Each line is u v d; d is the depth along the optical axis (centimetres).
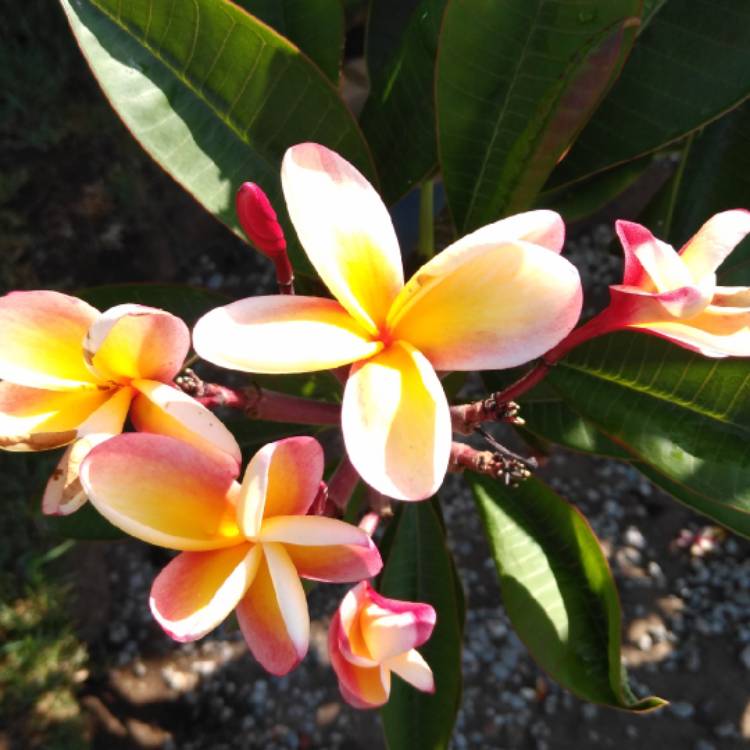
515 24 27
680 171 34
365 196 20
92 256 63
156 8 27
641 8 26
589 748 57
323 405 25
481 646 61
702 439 28
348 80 60
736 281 34
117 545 64
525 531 34
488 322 19
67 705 56
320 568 19
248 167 29
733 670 59
